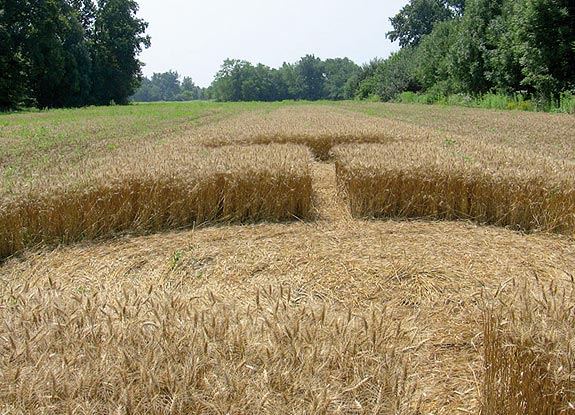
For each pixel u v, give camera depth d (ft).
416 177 20.25
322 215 21.15
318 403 6.27
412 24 217.97
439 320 11.43
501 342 6.96
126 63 193.77
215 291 13.28
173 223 19.77
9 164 31.50
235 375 6.75
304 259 15.31
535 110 80.02
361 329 8.13
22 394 6.39
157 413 6.23
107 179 19.44
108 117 77.77
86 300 8.87
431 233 18.11
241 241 17.56
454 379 8.99
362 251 15.92
